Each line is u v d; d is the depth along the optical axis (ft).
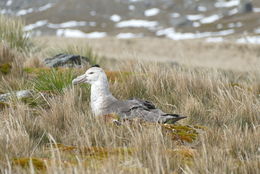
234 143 28.81
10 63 52.19
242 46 223.30
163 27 479.00
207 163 24.16
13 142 27.35
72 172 22.08
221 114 39.04
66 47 65.26
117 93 43.98
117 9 565.12
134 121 33.04
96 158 26.05
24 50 64.39
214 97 43.60
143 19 523.70
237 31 421.18
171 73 48.80
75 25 509.35
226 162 24.70
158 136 28.63
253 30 417.90
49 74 45.83
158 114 34.37
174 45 239.71
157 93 44.55
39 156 26.53
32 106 40.09
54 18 540.93
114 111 35.32
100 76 37.04
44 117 35.14
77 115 35.12
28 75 49.90
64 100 38.86
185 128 33.22
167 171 23.45
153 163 23.99
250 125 37.45
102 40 249.55
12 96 41.34
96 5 576.61
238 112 38.86
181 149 28.27
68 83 43.60
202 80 46.39
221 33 424.05
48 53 65.26
